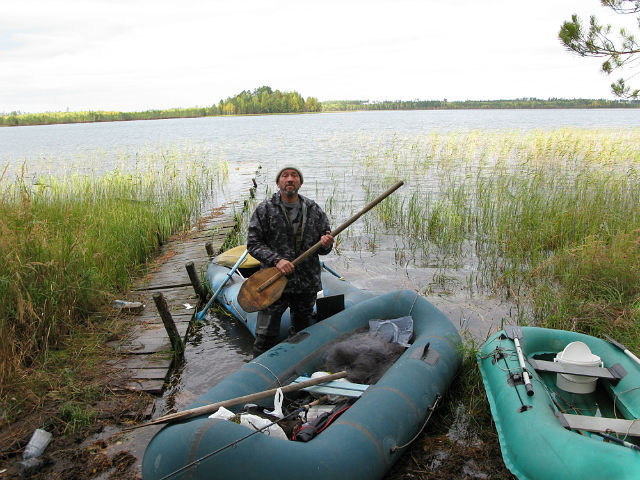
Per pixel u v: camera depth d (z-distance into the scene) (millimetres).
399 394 3197
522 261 7090
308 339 3967
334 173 16719
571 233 7570
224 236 9039
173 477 2426
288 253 3994
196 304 5859
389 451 2871
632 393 3119
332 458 2588
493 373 3570
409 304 4457
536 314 5262
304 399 3578
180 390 4129
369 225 9703
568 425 2797
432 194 12078
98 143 44219
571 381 3428
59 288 4832
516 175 12289
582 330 4746
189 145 33812
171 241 9047
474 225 9203
